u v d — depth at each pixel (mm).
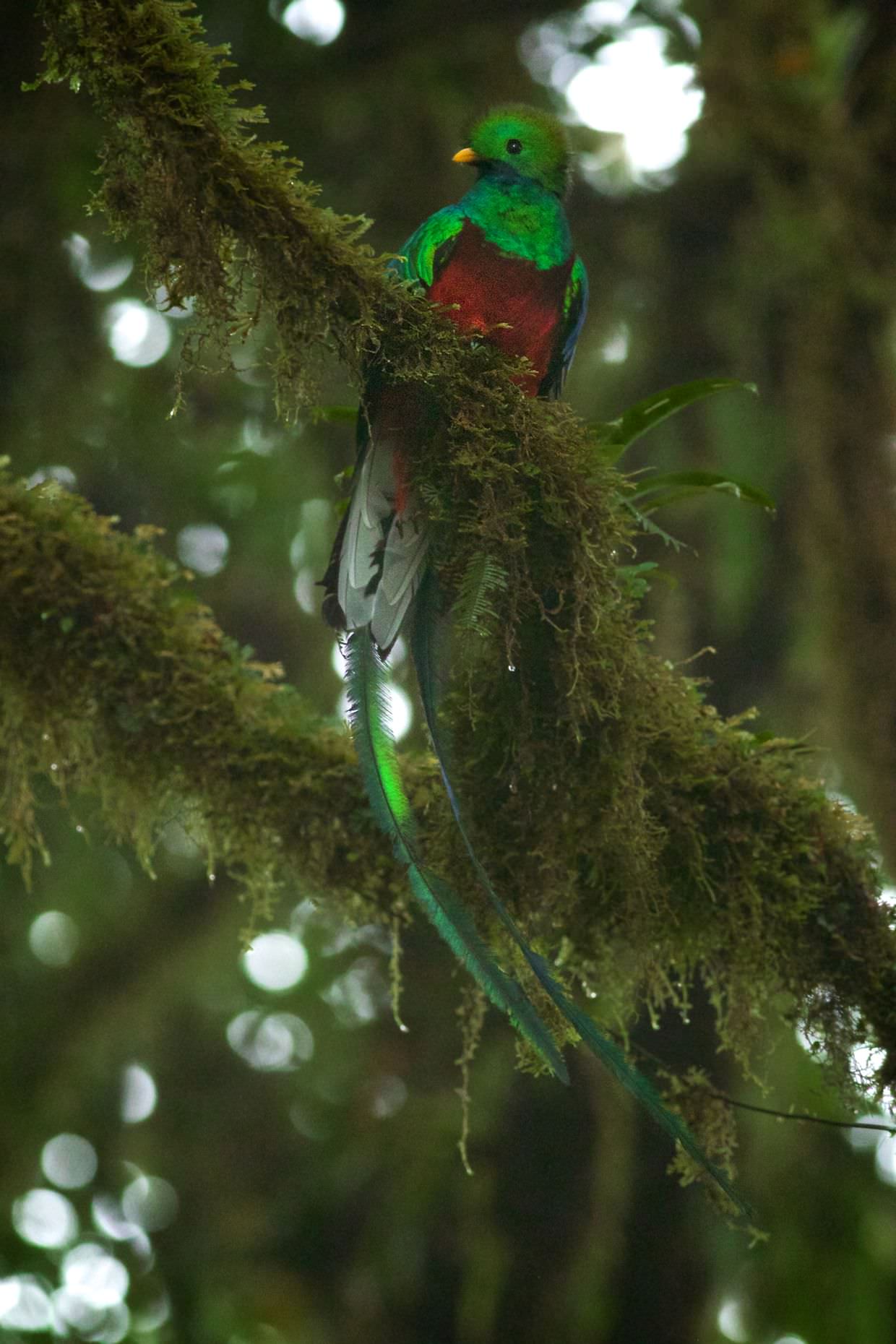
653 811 5512
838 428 10805
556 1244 11336
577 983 6402
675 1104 5477
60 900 13211
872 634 10305
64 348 12336
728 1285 11148
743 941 5461
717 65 11258
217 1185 13062
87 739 5664
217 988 13617
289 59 12641
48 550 5562
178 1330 11922
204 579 13477
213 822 5746
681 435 12438
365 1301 11875
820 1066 5461
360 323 5098
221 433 12961
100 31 4934
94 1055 12922
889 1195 11359
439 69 12805
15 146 11984
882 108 11305
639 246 12875
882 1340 10867
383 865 5680
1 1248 11797
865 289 10984
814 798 5562
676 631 11945
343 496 11531
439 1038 12328
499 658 5387
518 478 5289
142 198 5066
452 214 7016
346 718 5281
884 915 5488
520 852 5453
